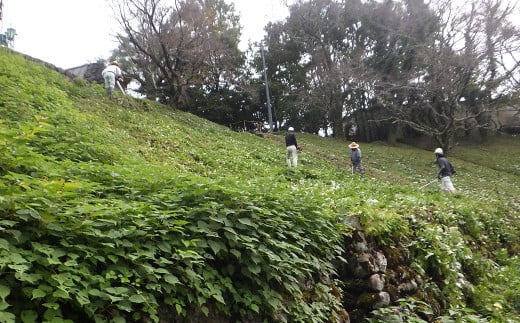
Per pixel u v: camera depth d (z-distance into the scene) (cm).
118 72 1939
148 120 1803
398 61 4188
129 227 375
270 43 4647
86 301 294
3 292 268
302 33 4441
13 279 292
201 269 400
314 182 1467
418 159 3222
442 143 3231
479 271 806
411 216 799
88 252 331
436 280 690
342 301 571
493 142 3978
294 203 571
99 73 2622
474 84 3412
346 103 4469
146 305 336
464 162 3247
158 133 1578
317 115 4547
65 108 1229
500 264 984
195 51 2744
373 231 648
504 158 3441
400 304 556
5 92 1049
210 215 442
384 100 3822
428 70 3500
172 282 346
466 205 1159
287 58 4566
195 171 1276
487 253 1005
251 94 4028
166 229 398
